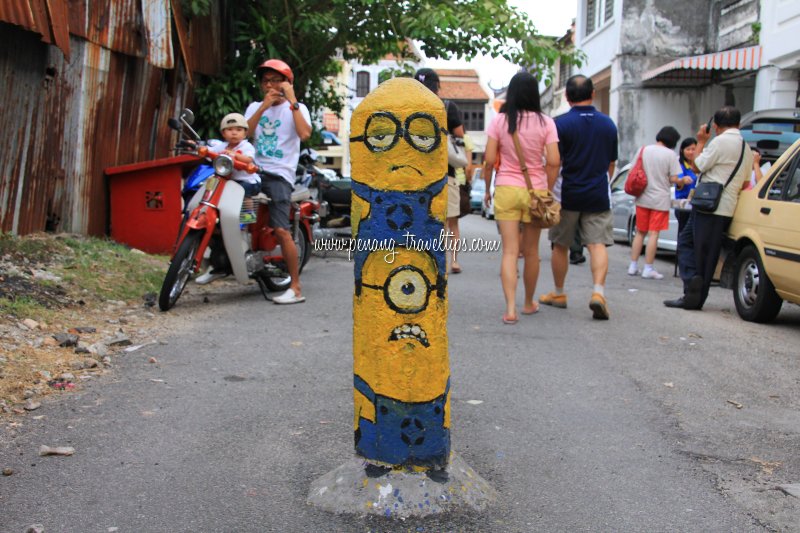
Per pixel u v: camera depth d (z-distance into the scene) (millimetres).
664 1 20469
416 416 3002
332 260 10969
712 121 8602
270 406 4227
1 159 6855
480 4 10922
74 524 2857
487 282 8969
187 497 3104
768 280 6754
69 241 7637
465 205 9859
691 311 7508
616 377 4996
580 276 9828
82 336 5309
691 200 7461
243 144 6887
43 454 3451
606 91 25766
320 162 14812
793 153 6785
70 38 7664
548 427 4035
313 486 3160
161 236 8906
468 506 3027
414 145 2805
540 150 6457
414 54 12625
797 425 4152
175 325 6066
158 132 9828
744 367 5348
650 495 3230
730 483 3363
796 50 14539
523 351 5598
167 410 4102
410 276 2906
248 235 7121
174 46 9672
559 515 3033
